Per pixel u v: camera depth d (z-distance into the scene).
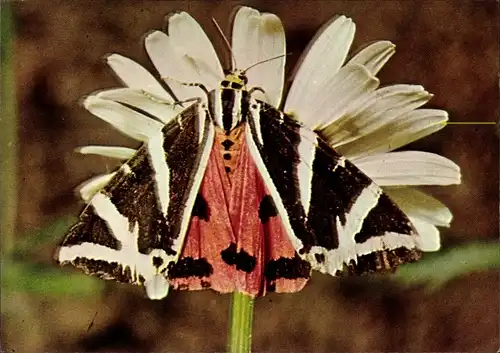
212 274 0.17
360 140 0.17
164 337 0.21
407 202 0.17
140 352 0.21
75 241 0.16
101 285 0.20
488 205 0.21
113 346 0.21
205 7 0.20
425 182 0.17
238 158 0.17
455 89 0.21
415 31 0.21
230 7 0.21
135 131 0.17
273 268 0.17
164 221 0.17
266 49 0.17
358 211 0.16
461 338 0.21
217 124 0.17
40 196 0.20
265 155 0.17
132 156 0.17
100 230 0.16
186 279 0.17
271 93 0.17
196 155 0.17
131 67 0.17
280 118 0.17
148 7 0.21
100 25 0.21
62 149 0.20
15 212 0.20
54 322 0.21
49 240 0.20
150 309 0.21
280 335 0.21
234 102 0.17
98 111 0.17
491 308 0.21
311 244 0.16
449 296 0.21
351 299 0.21
